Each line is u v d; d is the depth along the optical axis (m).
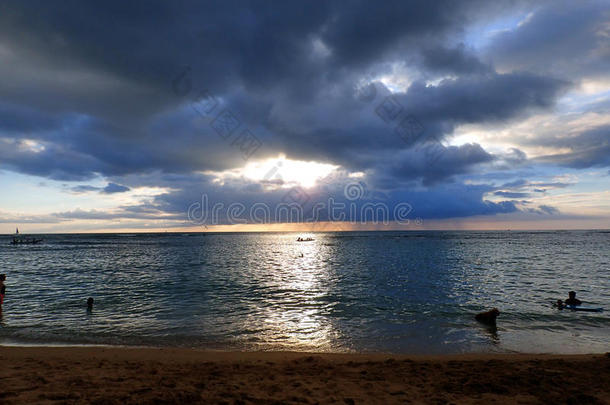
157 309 17.55
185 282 27.28
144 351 11.02
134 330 13.73
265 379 7.75
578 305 17.53
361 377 8.00
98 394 6.35
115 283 26.77
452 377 7.96
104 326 14.33
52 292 22.64
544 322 14.70
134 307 18.02
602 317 15.44
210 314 16.52
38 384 6.96
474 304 18.39
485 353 11.00
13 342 12.17
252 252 67.94
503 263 40.50
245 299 20.23
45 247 89.56
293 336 12.97
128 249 79.19
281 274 32.50
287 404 6.08
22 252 68.44
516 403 6.29
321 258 51.53
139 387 6.87
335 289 23.66
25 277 30.53
